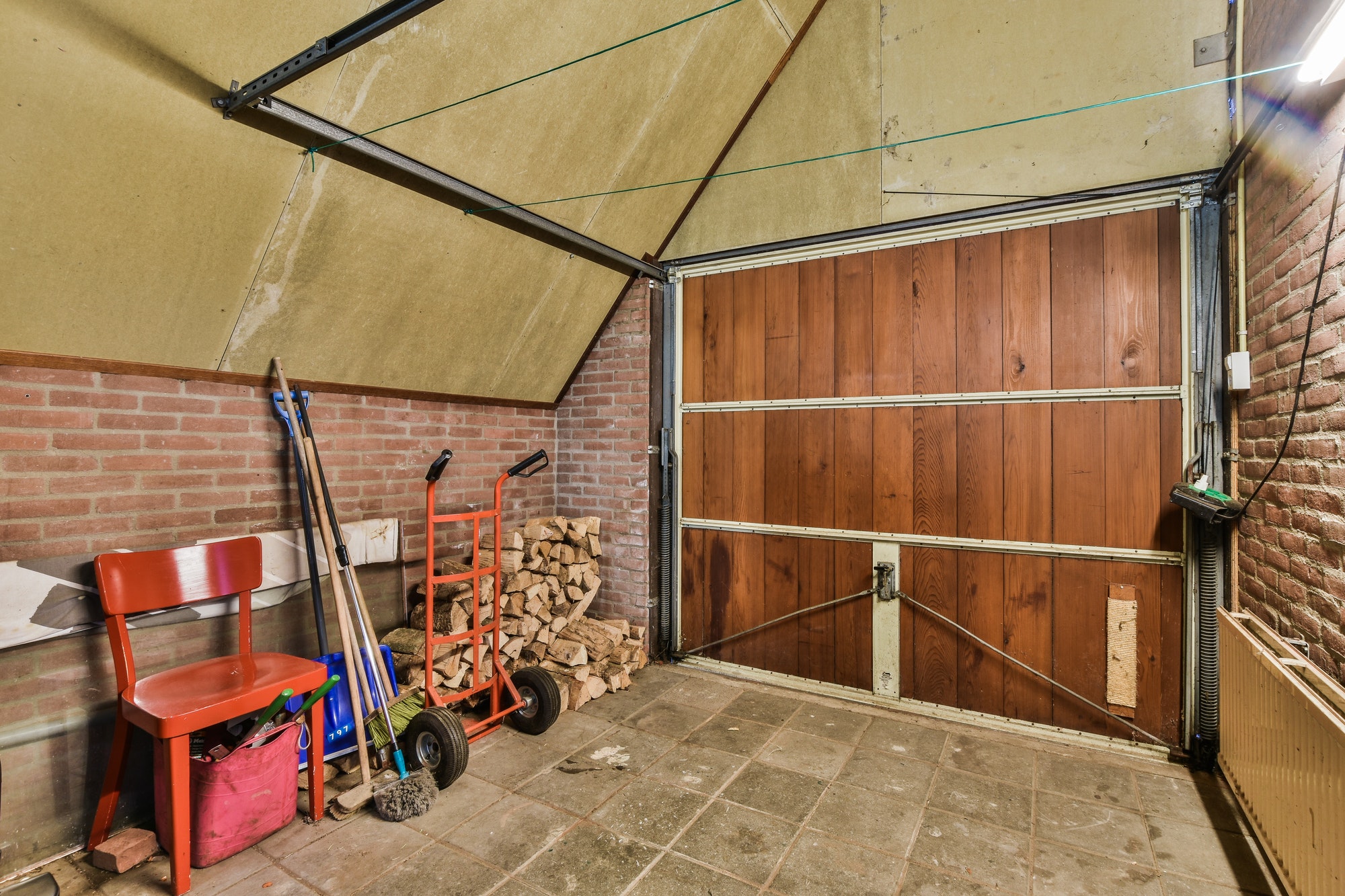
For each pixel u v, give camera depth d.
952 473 2.96
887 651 3.11
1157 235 2.56
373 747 2.53
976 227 2.90
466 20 2.11
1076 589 2.73
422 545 3.15
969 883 1.85
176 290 2.09
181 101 1.78
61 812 1.98
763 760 2.57
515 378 3.53
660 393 3.71
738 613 3.53
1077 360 2.71
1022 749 2.67
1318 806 1.44
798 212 3.30
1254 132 2.09
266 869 1.90
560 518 3.44
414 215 2.51
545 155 2.70
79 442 2.02
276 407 2.53
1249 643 1.93
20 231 1.71
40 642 1.94
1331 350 1.67
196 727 1.78
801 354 3.32
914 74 2.99
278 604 2.56
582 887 1.82
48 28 1.51
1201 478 2.41
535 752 2.62
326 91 1.97
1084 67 2.67
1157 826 2.12
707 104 3.13
